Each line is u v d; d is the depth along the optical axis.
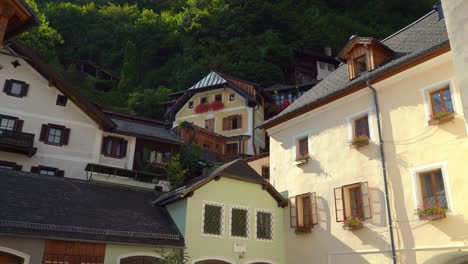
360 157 15.70
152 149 29.28
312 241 17.09
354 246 15.12
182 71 58.25
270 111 45.31
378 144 15.08
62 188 17.06
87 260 14.12
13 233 12.95
